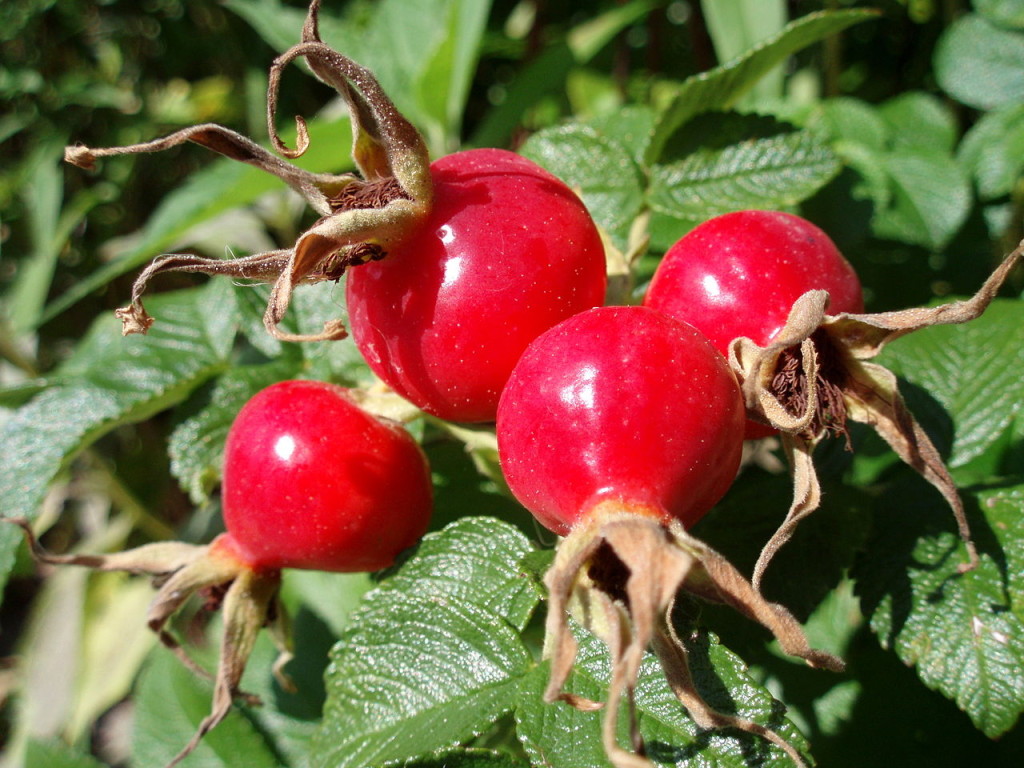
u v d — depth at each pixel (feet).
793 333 0.27
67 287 0.87
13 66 0.92
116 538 0.74
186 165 0.91
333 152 0.52
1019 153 0.48
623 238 0.41
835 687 0.41
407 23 0.63
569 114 0.77
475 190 0.28
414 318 0.27
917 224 0.48
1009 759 0.39
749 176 0.41
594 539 0.24
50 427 0.40
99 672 0.69
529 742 0.26
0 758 0.80
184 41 0.92
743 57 0.39
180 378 0.41
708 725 0.24
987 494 0.33
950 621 0.30
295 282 0.27
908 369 0.38
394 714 0.29
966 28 0.52
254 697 0.34
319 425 0.31
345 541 0.32
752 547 0.33
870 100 0.68
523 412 0.25
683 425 0.24
